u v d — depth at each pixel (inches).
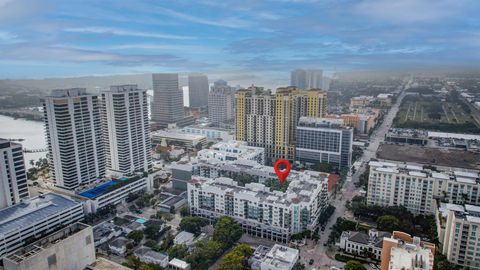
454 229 7313.0
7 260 5182.1
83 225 6245.1
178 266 7170.3
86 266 6097.4
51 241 5826.8
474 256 7209.6
